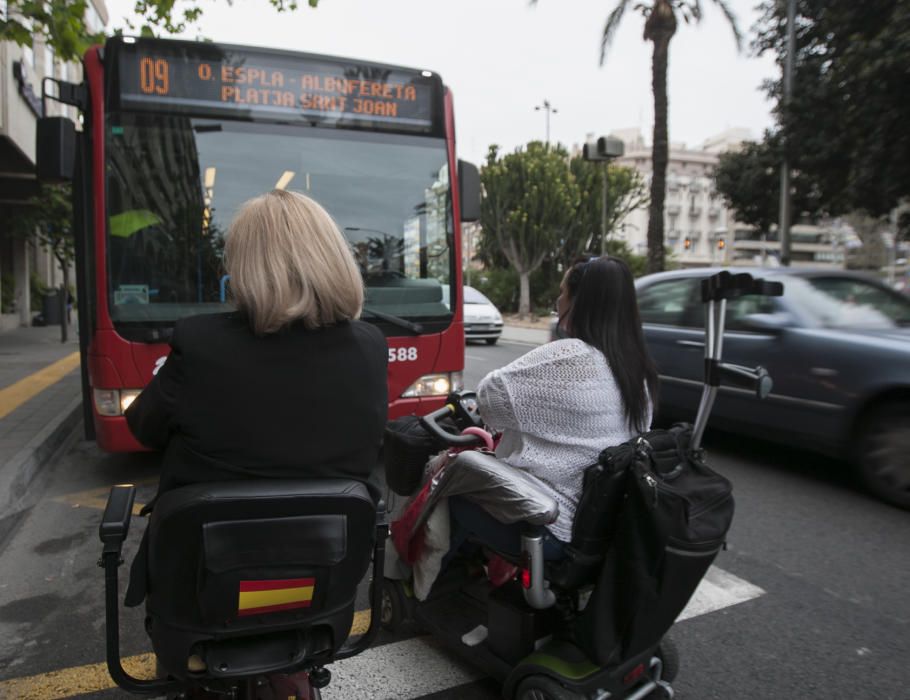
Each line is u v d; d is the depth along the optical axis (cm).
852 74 1224
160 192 447
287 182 478
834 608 329
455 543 251
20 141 1261
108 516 161
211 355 158
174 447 164
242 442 158
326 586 157
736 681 269
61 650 287
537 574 214
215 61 462
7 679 265
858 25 1245
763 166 1739
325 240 168
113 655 162
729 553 393
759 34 1638
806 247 8356
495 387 223
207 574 147
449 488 238
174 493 152
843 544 406
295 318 160
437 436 247
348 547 158
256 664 158
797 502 480
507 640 239
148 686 167
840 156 1428
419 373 502
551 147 3481
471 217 536
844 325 517
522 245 3319
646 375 227
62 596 337
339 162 493
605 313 224
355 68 498
